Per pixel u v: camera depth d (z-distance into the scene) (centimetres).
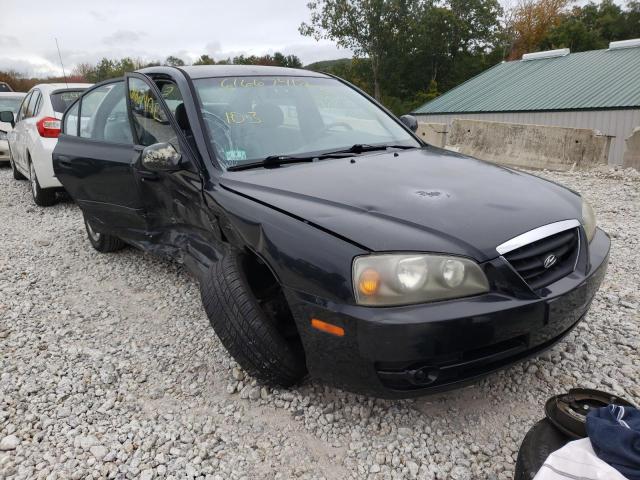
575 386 276
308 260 229
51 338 356
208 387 292
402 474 224
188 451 243
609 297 375
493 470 225
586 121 1911
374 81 4631
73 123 510
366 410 264
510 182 289
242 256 282
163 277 459
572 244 251
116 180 414
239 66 396
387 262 213
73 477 229
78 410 276
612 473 165
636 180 795
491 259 220
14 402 284
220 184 299
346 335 218
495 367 230
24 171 834
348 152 342
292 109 363
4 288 447
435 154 347
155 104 377
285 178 289
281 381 269
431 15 4412
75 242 574
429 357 211
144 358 326
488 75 2597
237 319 255
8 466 237
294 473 228
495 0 4491
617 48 2373
